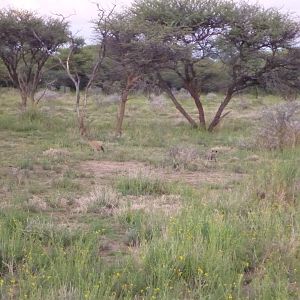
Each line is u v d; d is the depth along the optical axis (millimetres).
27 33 28031
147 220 7984
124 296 5512
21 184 11156
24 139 18594
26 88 29422
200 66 26297
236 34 23359
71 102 36312
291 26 23312
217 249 6426
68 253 6398
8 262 6238
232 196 9312
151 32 21547
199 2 23734
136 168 13672
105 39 20734
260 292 5523
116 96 38031
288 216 8055
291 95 25469
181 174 13094
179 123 25891
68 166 13578
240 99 41250
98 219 8570
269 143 17188
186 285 5668
